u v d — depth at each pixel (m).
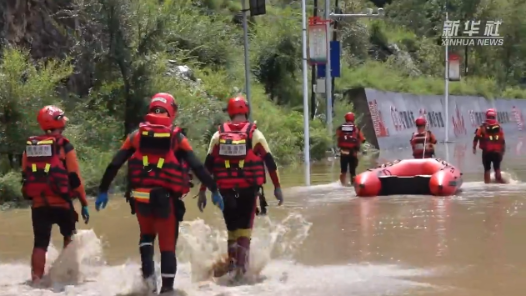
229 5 37.72
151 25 19.58
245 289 6.35
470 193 14.27
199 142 19.19
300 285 6.50
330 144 29.25
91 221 11.27
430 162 14.90
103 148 17.48
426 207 12.15
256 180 6.87
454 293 6.06
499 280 6.54
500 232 9.32
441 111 42.53
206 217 11.22
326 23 23.44
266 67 34.22
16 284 6.88
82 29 19.89
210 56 29.36
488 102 49.34
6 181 13.80
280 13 39.81
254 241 8.77
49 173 6.82
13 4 18.41
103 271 7.37
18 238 9.89
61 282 6.93
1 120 14.94
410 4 58.38
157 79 19.81
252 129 7.00
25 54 16.61
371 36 50.41
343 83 37.44
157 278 6.80
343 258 7.82
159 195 6.07
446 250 8.13
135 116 18.95
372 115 34.78
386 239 8.99
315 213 11.75
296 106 33.41
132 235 9.85
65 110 17.38
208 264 7.17
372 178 14.46
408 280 6.62
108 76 19.64
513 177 17.77
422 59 53.03
